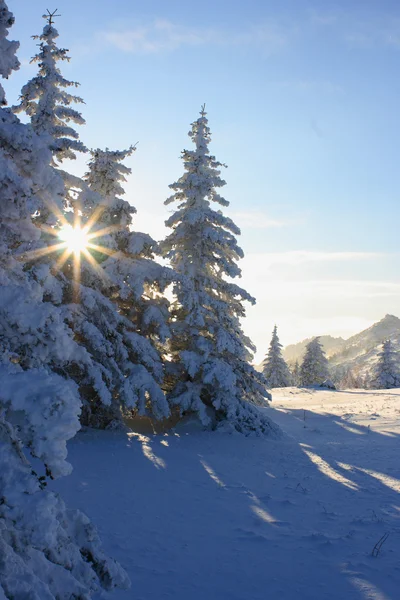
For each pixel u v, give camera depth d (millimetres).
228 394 19844
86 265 16594
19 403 4934
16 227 6254
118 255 19031
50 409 4906
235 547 7645
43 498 4684
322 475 12484
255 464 13898
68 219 15594
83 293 15992
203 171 21547
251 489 11125
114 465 12828
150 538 7938
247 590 6211
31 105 16734
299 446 17078
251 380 20938
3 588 4305
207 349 19594
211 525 8656
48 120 16391
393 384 66438
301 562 7047
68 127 16344
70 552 5602
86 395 17281
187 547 7617
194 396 19484
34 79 16422
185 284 19078
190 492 10742
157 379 18922
